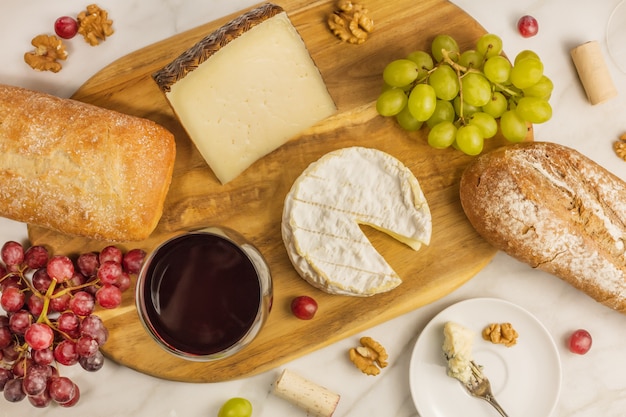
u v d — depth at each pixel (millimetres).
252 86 670
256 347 679
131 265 668
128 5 722
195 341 631
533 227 660
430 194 695
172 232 687
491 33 740
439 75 669
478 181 670
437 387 699
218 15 725
